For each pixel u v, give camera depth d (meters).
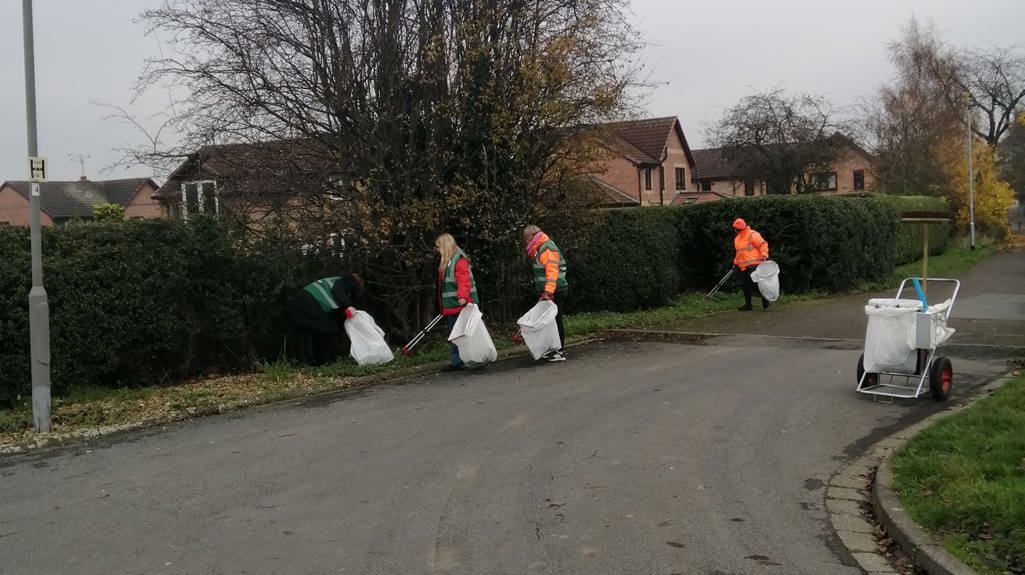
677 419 8.07
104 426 8.55
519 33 11.91
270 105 11.16
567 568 4.71
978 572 4.41
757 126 35.47
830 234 19.11
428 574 4.67
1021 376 8.91
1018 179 59.97
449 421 8.27
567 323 14.24
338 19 11.23
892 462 6.28
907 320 8.38
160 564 4.93
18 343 9.22
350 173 11.44
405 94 11.67
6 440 8.11
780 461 6.69
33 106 8.28
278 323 11.59
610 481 6.25
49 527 5.65
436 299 12.79
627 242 16.45
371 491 6.17
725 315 16.08
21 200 45.81
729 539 5.12
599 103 12.23
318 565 4.84
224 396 9.70
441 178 11.82
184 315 10.58
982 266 27.48
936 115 41.41
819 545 5.04
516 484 6.24
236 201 11.28
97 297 9.74
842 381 9.62
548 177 13.02
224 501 6.06
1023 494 5.05
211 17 11.16
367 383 10.44
